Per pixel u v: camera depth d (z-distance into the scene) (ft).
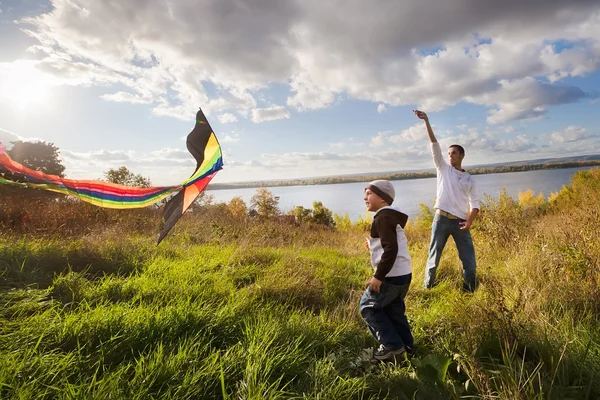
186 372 6.86
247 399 6.11
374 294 8.50
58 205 24.43
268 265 16.56
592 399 6.56
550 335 8.39
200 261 15.97
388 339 8.18
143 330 8.39
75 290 11.17
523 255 15.85
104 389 6.08
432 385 6.80
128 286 11.84
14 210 21.61
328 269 16.53
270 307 11.00
